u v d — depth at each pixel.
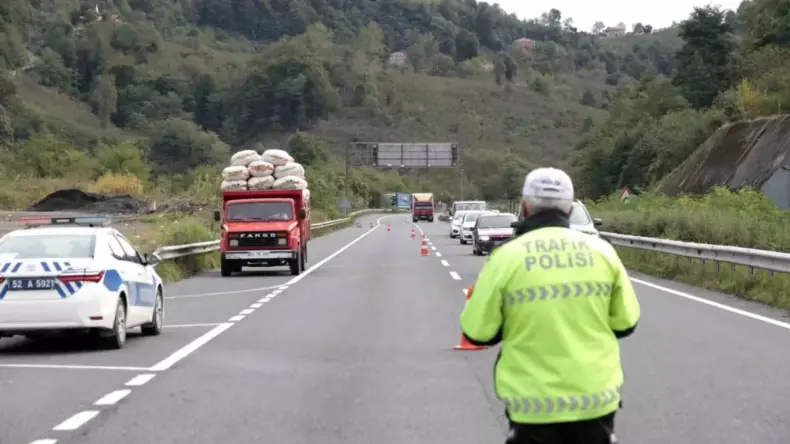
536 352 4.31
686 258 26.20
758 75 72.75
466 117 196.88
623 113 96.81
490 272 4.44
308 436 8.38
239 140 185.00
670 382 10.74
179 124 164.12
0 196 80.19
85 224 15.39
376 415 9.22
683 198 45.53
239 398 10.09
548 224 4.56
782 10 80.62
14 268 12.89
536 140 184.62
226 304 20.22
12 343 14.66
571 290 4.34
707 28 87.62
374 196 160.25
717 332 14.83
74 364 12.41
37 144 114.31
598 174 84.50
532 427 4.29
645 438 8.16
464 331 4.46
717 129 63.47
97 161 117.00
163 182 111.38
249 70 196.25
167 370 11.90
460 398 10.02
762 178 49.28
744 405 9.46
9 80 121.69
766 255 19.27
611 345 4.39
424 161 101.75
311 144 146.88
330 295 21.97
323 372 11.68
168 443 8.13
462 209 64.62
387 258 37.16
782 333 14.67
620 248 32.41
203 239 34.62
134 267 14.50
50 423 8.92
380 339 14.59
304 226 30.75
